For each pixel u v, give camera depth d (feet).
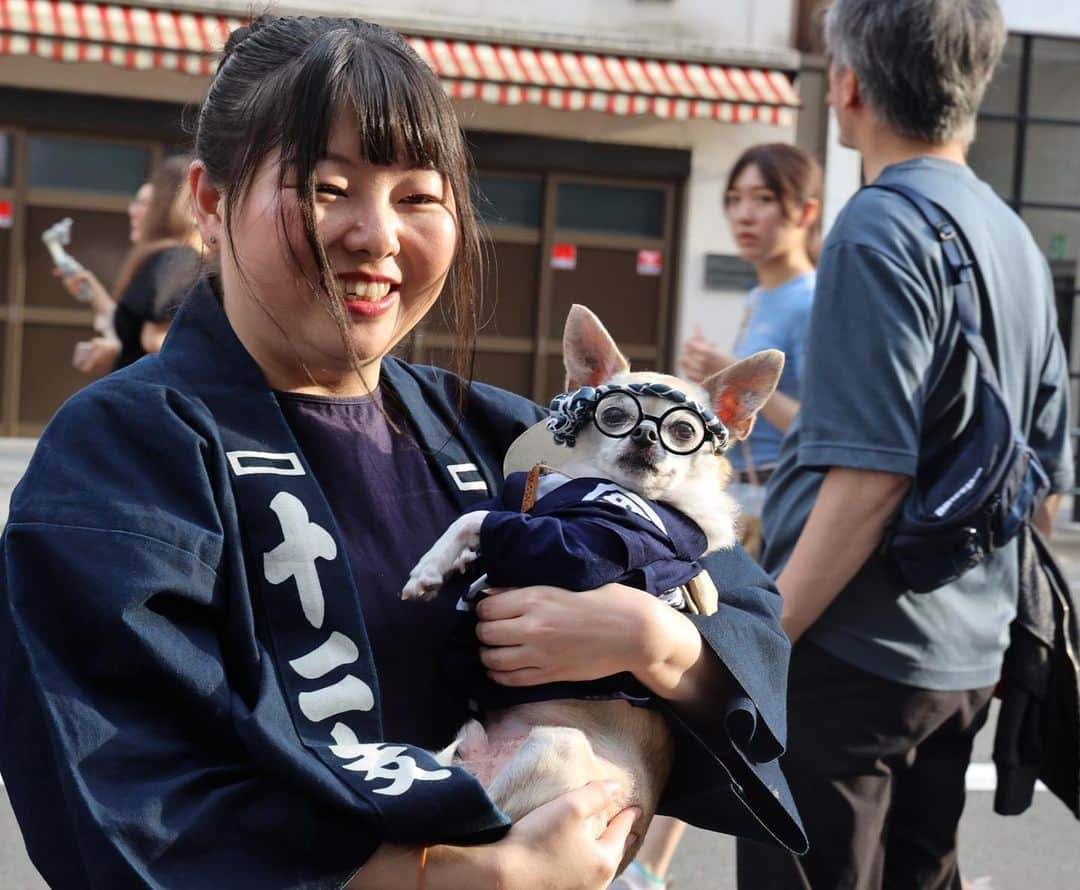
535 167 40.88
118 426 5.51
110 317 19.74
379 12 38.86
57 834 5.01
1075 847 15.71
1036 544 9.88
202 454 5.54
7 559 5.18
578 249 41.52
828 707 9.11
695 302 41.68
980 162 41.63
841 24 9.97
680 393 7.41
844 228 9.19
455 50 38.63
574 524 6.54
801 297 15.24
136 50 35.40
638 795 6.61
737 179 15.76
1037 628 9.67
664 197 41.88
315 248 5.61
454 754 6.24
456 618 6.41
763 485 15.42
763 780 6.53
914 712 9.07
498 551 6.37
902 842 9.70
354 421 6.33
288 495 5.69
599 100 38.60
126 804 4.79
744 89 39.50
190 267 15.66
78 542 5.13
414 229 5.93
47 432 5.57
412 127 5.75
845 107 10.16
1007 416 8.87
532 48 39.45
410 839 5.05
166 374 5.86
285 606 5.50
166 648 5.05
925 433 8.99
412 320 6.27
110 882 4.68
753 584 7.34
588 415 7.36
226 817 4.89
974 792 17.08
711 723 6.62
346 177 5.74
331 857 4.95
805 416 9.05
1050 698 9.82
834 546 8.88
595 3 40.14
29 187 38.34
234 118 5.85
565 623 6.17
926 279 8.93
